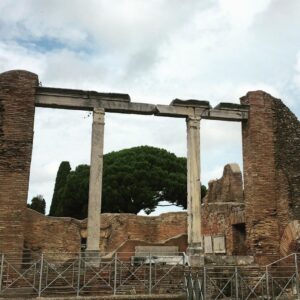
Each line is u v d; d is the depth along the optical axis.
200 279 16.03
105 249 31.50
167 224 33.22
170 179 45.28
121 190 43.34
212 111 21.72
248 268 19.00
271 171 21.41
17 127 18.84
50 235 28.55
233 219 24.73
